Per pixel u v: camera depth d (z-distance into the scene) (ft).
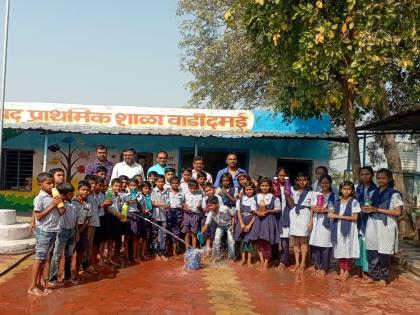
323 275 26.04
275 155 46.37
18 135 45.70
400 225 42.80
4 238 28.89
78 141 45.91
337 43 28.12
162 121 45.47
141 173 30.63
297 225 27.17
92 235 24.88
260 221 27.63
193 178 31.94
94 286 22.21
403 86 35.94
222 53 58.70
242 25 33.58
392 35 28.40
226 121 45.60
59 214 20.94
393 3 27.66
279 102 40.29
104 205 25.41
